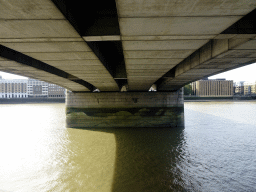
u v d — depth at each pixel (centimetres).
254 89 15325
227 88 13238
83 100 2580
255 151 1592
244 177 1129
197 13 397
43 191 989
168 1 349
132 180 1091
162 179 1101
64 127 2594
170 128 2481
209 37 548
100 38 554
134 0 345
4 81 12850
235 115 3853
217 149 1641
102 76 1333
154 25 462
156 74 1265
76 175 1155
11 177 1140
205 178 1115
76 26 480
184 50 699
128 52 733
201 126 2638
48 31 486
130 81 1638
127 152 1555
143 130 2362
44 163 1338
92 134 2166
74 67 1010
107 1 522
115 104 2558
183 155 1488
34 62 986
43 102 9775
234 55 744
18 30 477
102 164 1313
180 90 2584
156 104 2559
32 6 347
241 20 516
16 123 2989
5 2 331
